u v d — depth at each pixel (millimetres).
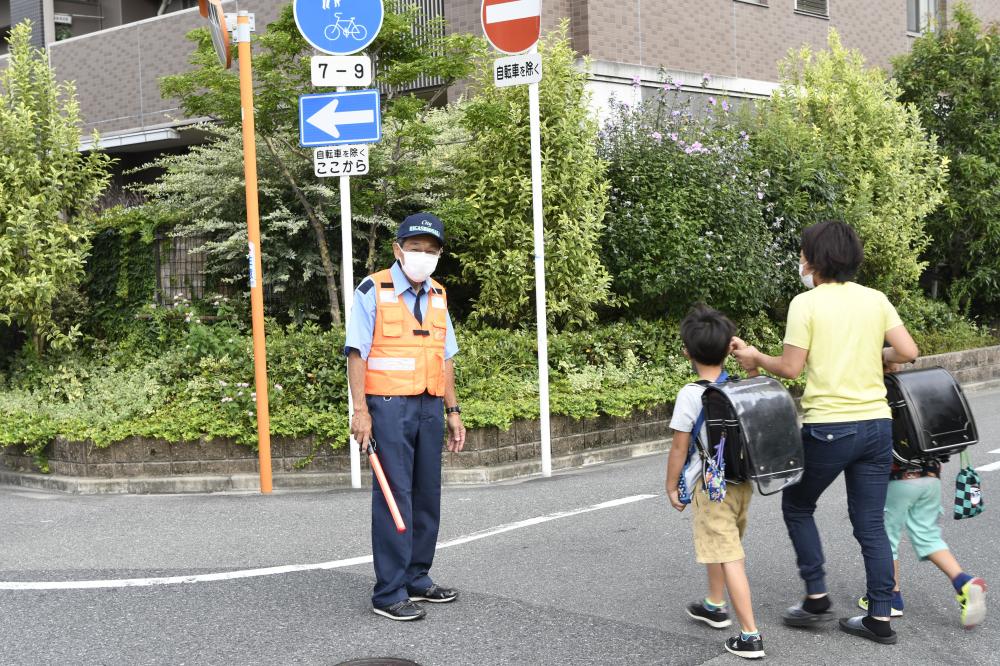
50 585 5164
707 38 15086
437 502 4793
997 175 14578
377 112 7559
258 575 5270
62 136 9922
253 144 7641
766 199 12336
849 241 4219
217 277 10438
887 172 13797
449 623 4449
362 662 3998
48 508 7305
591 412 8867
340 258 10531
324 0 7504
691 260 10484
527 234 10211
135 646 4238
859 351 4145
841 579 4992
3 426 8625
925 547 4340
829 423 4121
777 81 16250
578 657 4020
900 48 18891
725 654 4051
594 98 13352
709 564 4344
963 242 15141
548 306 10234
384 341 4645
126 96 15734
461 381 8922
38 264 9625
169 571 5387
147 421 8406
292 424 8055
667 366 10461
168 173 11062
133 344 10219
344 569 5363
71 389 9609
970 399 12148
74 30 18062
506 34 8164
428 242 4676
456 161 10641
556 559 5469
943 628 4328
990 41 15016
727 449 3984
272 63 9305
